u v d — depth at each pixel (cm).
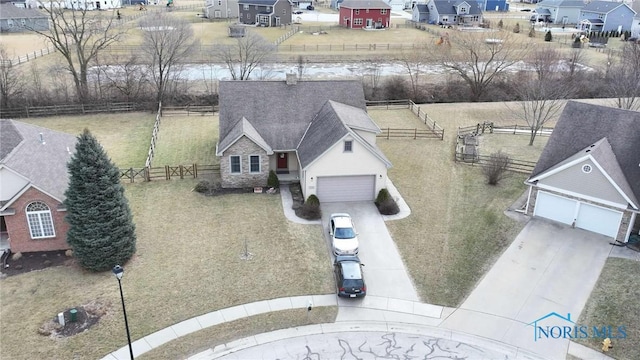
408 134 4691
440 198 3459
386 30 10175
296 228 3044
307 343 2158
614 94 5453
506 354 2106
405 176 3803
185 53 5856
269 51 6662
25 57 6806
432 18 11194
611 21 10038
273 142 3575
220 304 2389
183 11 12388
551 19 11531
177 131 4734
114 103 5372
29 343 2123
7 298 2403
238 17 11144
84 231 2517
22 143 2911
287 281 2562
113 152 4200
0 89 5156
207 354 2088
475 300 2441
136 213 3191
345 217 2983
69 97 5388
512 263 2709
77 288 2483
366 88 5988
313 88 3847
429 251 2842
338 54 7662
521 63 7125
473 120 5228
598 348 2133
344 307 2386
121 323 2253
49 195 2667
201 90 5797
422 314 2350
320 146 3272
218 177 3722
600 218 2930
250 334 2206
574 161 2898
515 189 3591
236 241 2900
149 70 5825
